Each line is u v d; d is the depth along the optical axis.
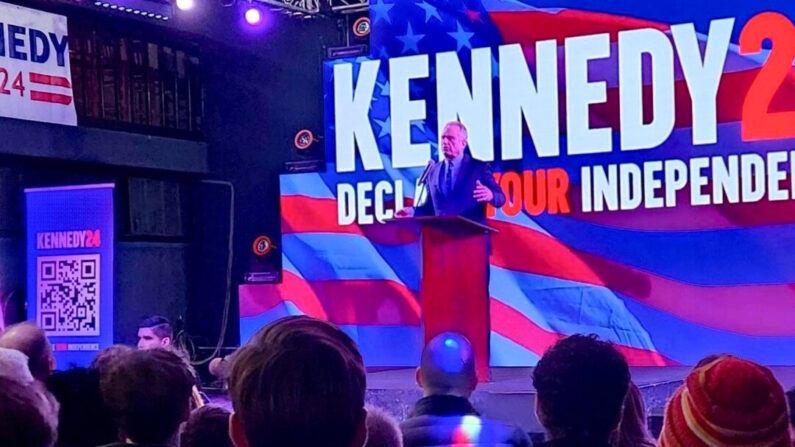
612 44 7.36
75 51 8.13
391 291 7.94
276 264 8.56
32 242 7.23
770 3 6.88
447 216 4.65
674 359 7.08
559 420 1.78
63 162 8.11
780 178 6.82
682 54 7.14
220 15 9.08
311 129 8.93
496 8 7.70
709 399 1.15
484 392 5.61
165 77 8.93
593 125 7.40
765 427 1.13
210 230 9.32
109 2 7.81
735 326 6.91
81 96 8.19
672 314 7.10
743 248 6.91
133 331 8.70
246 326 8.32
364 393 1.11
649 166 7.21
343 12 8.62
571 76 7.46
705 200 7.04
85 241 7.10
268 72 9.09
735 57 6.98
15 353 1.61
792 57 6.81
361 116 8.12
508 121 7.63
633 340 7.19
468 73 7.77
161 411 1.87
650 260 7.19
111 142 8.41
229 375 1.14
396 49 8.02
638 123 7.26
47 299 7.19
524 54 7.61
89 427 2.06
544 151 7.52
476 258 4.82
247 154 9.17
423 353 2.72
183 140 9.09
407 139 7.96
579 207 7.41
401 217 4.77
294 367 1.07
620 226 7.29
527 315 7.50
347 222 8.12
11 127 7.61
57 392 2.08
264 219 9.10
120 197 8.65
